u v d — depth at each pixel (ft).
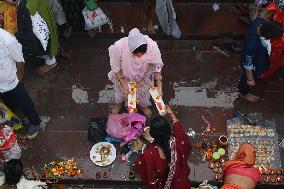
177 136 15.66
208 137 19.85
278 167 18.97
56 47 20.97
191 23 22.95
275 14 18.97
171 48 22.57
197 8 23.43
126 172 19.13
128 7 23.59
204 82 21.45
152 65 17.89
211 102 20.85
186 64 22.03
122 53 17.16
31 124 20.16
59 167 19.25
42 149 19.85
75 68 22.06
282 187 18.78
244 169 15.37
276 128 20.01
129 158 19.36
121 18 23.25
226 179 15.53
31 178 19.12
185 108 20.71
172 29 22.09
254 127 20.03
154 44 17.20
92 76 21.81
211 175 18.90
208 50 22.47
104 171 19.17
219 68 21.88
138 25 23.00
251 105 20.72
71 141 20.02
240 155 15.87
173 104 20.85
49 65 21.88
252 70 19.26
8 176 17.02
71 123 20.49
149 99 20.03
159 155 15.38
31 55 20.88
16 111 20.48
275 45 18.28
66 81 21.70
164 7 20.65
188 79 21.57
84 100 21.11
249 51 17.99
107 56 22.40
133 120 19.66
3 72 17.33
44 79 21.79
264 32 17.26
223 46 22.48
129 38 16.43
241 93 20.68
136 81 18.22
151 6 21.48
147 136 19.53
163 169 15.46
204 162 19.21
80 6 20.88
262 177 18.71
